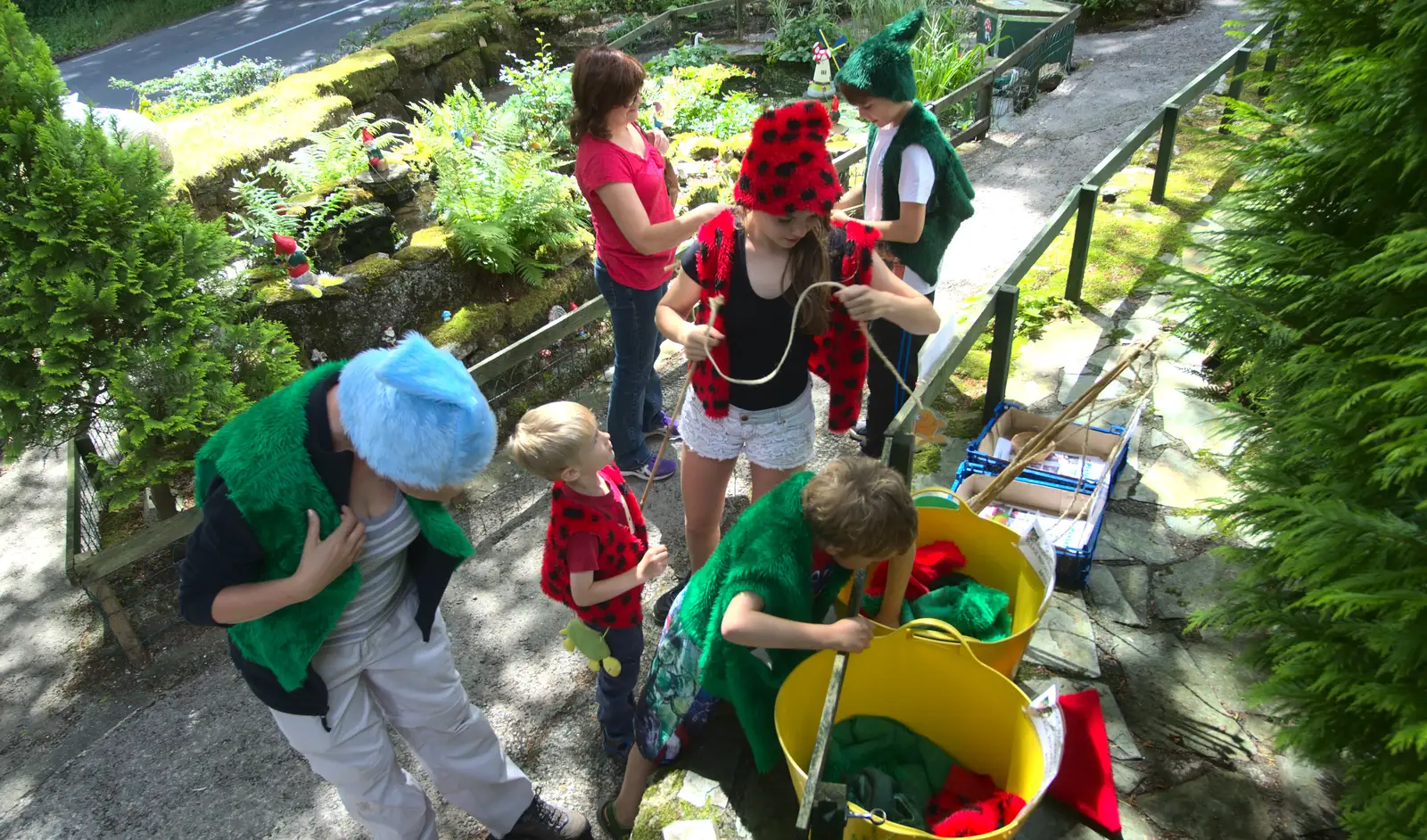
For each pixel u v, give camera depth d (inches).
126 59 568.7
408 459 69.9
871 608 107.2
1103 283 206.1
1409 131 97.0
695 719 102.9
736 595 84.5
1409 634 74.7
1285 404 111.5
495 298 205.8
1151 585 126.5
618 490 103.2
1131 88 345.1
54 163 132.2
